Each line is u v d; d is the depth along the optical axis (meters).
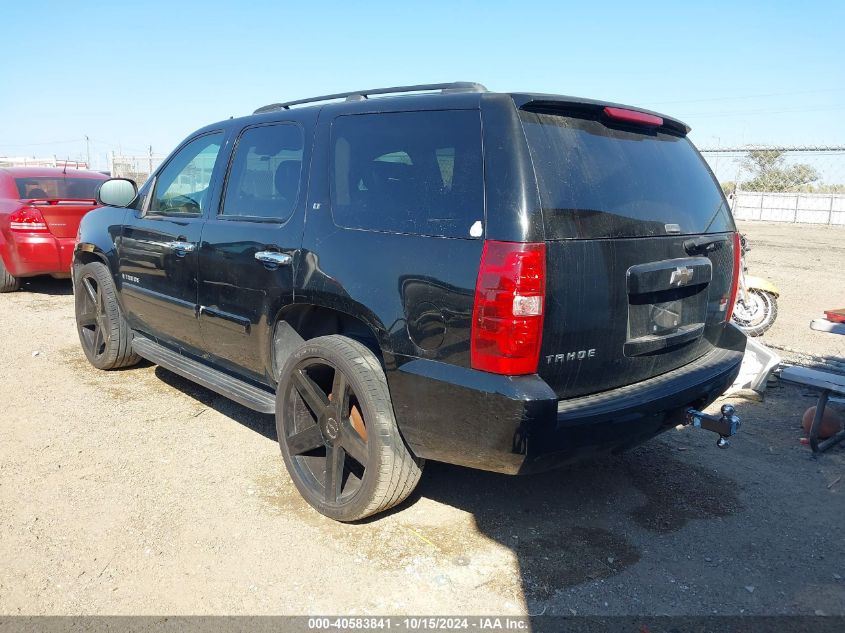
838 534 3.34
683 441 4.46
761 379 5.21
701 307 3.41
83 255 5.60
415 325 2.86
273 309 3.58
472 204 2.74
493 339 2.60
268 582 2.89
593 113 3.04
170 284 4.45
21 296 8.94
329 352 3.23
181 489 3.67
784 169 16.75
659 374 3.22
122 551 3.08
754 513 3.54
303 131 3.62
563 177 2.76
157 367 5.84
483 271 2.63
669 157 3.41
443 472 3.95
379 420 3.04
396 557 3.09
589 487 3.79
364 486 3.13
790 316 8.42
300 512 3.46
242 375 4.07
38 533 3.21
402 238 2.95
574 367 2.77
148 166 21.97
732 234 3.68
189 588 2.84
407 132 3.09
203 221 4.15
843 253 14.70
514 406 2.56
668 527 3.39
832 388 4.07
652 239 3.03
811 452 4.29
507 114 2.75
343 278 3.14
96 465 3.93
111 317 5.35
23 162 25.11
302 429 3.55
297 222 3.46
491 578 2.95
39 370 5.69
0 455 4.04
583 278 2.72
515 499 3.65
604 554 3.15
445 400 2.77
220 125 4.34
